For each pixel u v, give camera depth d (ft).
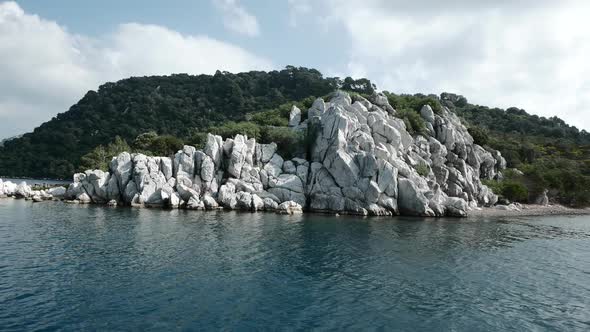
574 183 418.31
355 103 311.88
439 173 311.68
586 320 87.40
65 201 265.75
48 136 611.88
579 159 552.41
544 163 490.49
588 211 381.40
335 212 250.37
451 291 102.53
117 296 89.66
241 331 74.69
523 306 94.38
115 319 77.82
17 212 210.38
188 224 183.93
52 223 176.04
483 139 419.13
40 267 108.47
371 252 141.08
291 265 120.06
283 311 85.05
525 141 577.84
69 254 122.62
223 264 117.70
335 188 254.88
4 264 109.70
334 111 284.41
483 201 341.82
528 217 294.05
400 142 295.28
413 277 112.88
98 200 264.31
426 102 382.63
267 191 261.24
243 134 307.78
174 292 93.40
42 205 247.50
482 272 121.49
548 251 157.58
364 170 257.14
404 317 84.58
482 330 80.07
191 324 76.89
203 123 602.03
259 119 378.32
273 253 133.69
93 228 165.89
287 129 313.73
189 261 119.44
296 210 246.47
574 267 132.57
